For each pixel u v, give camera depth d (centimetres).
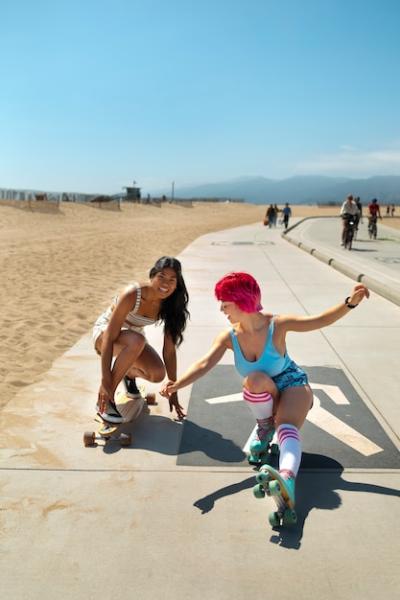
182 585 224
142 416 395
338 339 598
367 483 302
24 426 373
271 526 263
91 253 1523
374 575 229
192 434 364
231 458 331
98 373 486
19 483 301
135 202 6431
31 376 480
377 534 257
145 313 371
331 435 361
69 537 255
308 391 307
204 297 850
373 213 2444
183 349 564
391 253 1675
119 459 329
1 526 263
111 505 281
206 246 1877
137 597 217
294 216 6250
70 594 219
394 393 439
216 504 282
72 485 300
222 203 9156
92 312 764
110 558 240
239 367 312
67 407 407
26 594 219
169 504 282
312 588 222
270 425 314
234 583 225
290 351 554
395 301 783
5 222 3008
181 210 6506
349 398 427
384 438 357
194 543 251
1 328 648
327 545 249
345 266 1134
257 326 300
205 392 441
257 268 1223
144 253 1602
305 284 985
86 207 4684
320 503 283
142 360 388
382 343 582
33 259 1326
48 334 629
